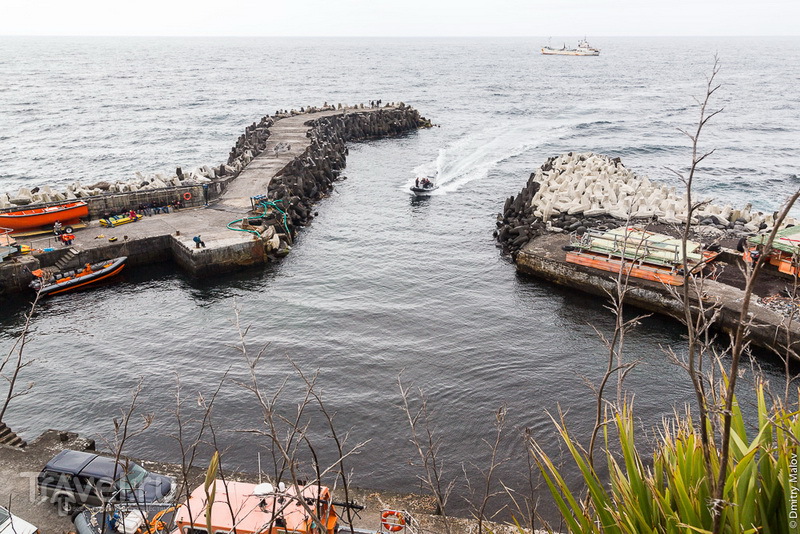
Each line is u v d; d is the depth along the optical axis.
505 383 31.05
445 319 38.59
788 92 199.75
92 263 46.09
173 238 48.34
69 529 18.06
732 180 80.69
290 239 53.38
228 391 30.64
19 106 158.88
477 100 173.38
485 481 24.09
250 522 15.12
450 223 59.72
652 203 52.12
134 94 192.38
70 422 28.38
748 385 29.33
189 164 92.94
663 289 37.72
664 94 191.75
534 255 44.97
